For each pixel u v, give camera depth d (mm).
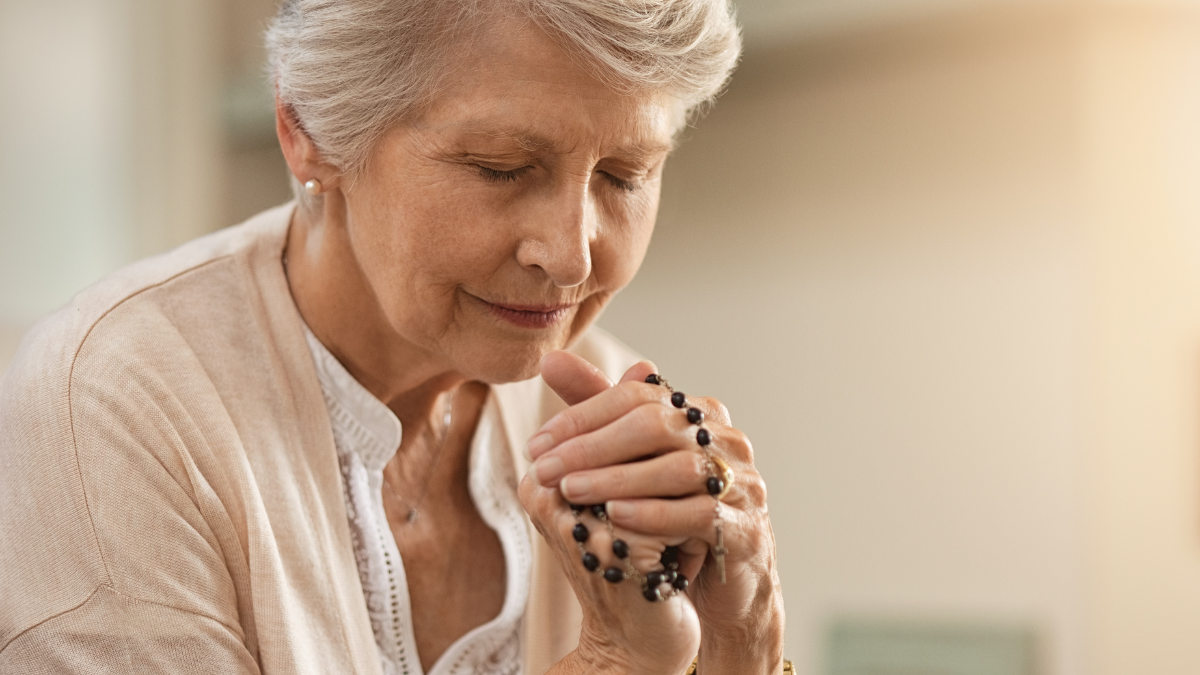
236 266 1172
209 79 4148
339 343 1176
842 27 4098
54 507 964
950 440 4156
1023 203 4062
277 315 1159
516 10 939
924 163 4254
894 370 4281
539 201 1003
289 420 1131
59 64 3453
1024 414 4027
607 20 933
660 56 969
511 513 1308
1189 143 4004
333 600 1095
